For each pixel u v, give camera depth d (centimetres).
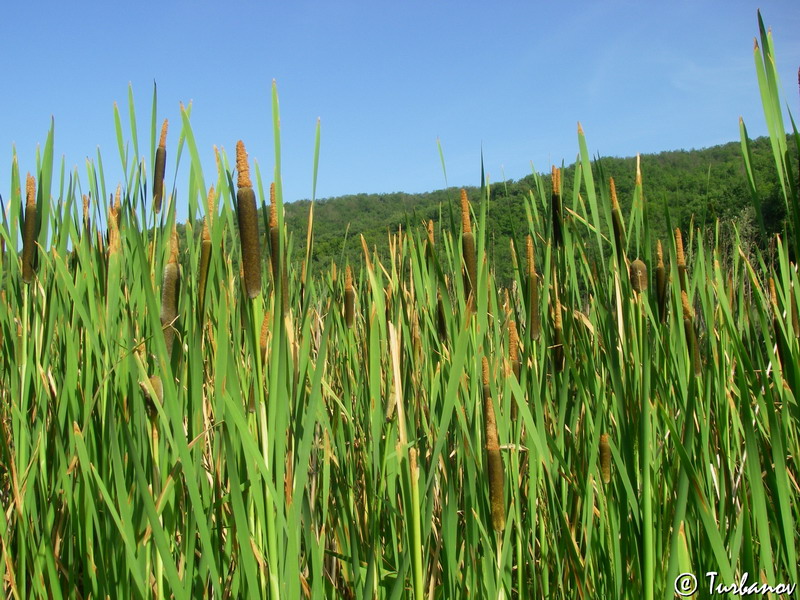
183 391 153
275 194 123
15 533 189
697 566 170
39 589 165
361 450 223
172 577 127
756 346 200
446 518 156
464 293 178
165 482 154
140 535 152
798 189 140
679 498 139
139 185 169
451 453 198
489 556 152
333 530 221
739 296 244
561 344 192
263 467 121
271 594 130
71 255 214
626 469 161
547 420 199
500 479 145
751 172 152
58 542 188
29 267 195
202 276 137
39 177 196
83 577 169
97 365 176
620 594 166
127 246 201
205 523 124
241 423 119
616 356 163
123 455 168
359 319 267
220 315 123
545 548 181
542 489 196
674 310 170
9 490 206
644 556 147
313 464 234
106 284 183
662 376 181
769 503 181
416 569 136
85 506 165
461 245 177
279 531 127
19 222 215
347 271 226
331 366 305
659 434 183
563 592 180
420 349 220
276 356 125
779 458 148
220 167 133
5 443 196
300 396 141
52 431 194
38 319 207
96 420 180
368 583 156
